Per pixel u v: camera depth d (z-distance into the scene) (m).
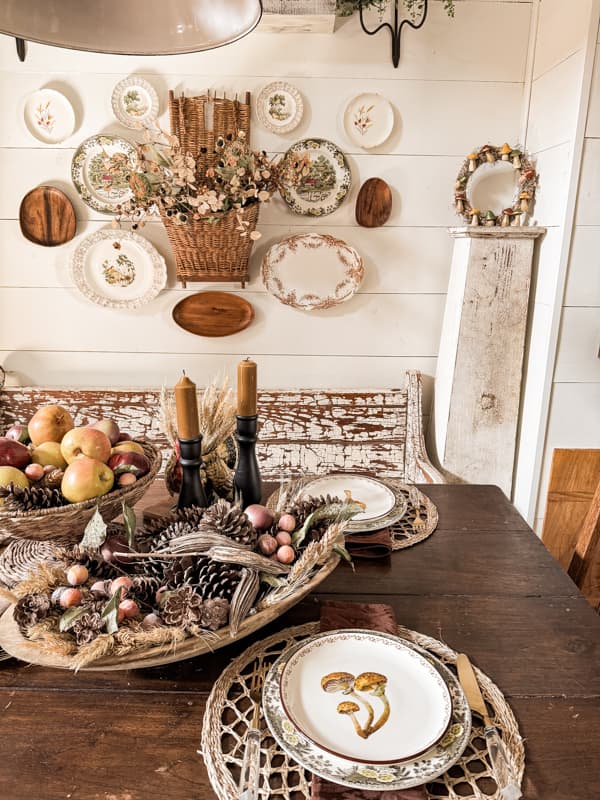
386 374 2.19
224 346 2.14
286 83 1.92
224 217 1.78
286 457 2.11
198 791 0.65
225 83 1.91
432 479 1.82
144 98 1.91
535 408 1.88
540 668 0.83
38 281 2.05
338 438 2.11
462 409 1.96
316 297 2.07
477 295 1.87
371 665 0.80
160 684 0.80
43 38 0.96
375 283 2.10
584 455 1.88
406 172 2.01
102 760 0.68
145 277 2.05
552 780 0.66
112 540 0.88
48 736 0.71
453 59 1.92
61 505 0.92
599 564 1.33
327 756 0.66
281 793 0.65
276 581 0.83
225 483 1.11
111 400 2.07
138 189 1.73
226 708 0.75
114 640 0.72
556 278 1.73
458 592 1.01
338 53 1.90
